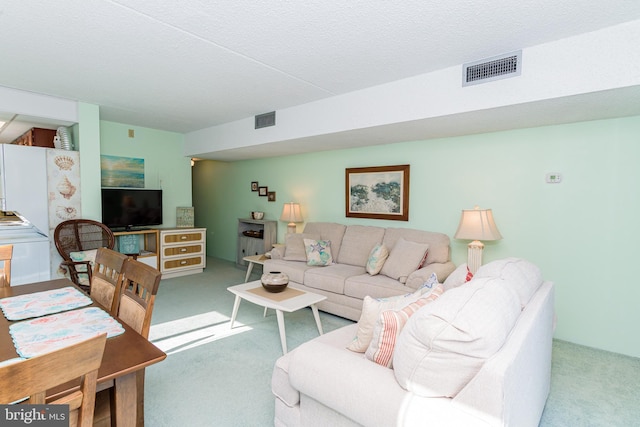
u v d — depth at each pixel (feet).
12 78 9.64
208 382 7.16
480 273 5.98
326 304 11.35
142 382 5.00
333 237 14.08
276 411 5.31
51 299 5.44
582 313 9.25
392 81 9.44
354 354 4.78
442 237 11.31
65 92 10.93
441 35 6.79
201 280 15.94
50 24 6.51
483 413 3.29
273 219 18.04
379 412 3.79
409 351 3.81
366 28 6.54
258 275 16.88
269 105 12.07
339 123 10.79
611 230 8.77
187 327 10.21
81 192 12.45
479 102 7.94
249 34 6.85
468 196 11.17
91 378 2.49
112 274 5.90
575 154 9.20
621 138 8.55
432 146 11.98
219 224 21.75
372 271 11.30
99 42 7.28
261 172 18.67
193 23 6.44
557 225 9.55
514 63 7.41
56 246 11.28
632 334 8.58
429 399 3.66
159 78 9.46
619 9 5.75
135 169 15.92
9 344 3.79
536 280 6.27
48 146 14.06
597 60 6.50
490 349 3.55
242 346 8.93
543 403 6.06
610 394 6.84
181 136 17.72
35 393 2.20
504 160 10.39
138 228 16.21
